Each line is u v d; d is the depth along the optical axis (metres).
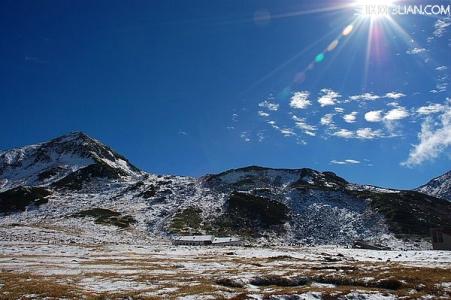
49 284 42.94
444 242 118.56
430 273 49.56
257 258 83.25
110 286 45.00
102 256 85.62
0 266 63.03
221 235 170.50
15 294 36.91
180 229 172.25
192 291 40.25
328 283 48.88
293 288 43.81
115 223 178.75
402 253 100.38
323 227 189.75
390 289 43.91
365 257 89.88
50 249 96.81
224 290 41.78
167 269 62.25
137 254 92.19
